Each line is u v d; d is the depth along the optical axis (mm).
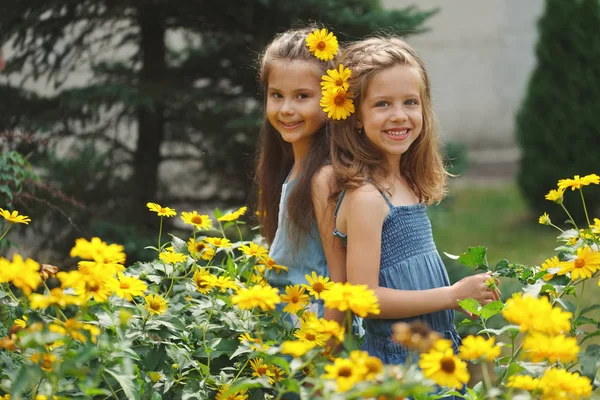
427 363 1542
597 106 8305
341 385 1527
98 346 1795
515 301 1628
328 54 2473
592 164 8352
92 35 4707
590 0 8328
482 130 13055
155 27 4594
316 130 2533
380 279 2338
